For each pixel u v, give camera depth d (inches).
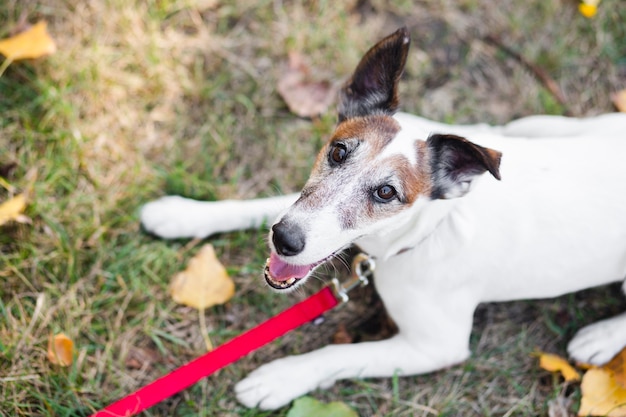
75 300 37.5
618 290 40.2
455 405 37.7
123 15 42.6
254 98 42.8
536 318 39.8
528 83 44.6
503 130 40.8
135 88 41.9
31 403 35.6
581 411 37.0
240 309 38.8
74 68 41.5
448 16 45.4
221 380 37.2
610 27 45.7
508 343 39.2
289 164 41.8
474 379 38.4
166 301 38.4
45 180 39.4
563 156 34.9
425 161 31.8
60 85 41.1
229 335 38.3
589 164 34.9
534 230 34.4
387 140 31.6
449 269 34.7
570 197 34.4
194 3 43.7
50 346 36.1
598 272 35.8
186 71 42.8
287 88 42.8
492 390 38.2
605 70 45.0
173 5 43.5
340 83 43.3
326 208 31.2
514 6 45.8
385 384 37.8
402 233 33.4
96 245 38.7
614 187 34.6
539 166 34.6
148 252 38.8
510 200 34.3
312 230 31.0
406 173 31.4
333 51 44.0
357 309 39.3
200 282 37.8
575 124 39.2
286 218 31.3
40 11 42.1
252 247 39.8
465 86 44.3
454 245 34.3
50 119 40.4
